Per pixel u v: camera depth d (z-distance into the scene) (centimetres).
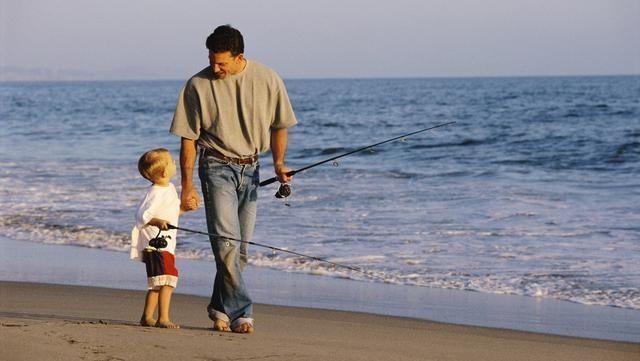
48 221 1878
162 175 833
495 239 1645
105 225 1825
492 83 18562
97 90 18925
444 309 1121
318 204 2075
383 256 1498
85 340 724
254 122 816
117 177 2638
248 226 840
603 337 973
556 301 1185
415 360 761
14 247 1612
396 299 1183
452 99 9012
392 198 2170
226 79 809
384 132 4881
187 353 702
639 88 11119
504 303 1169
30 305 1065
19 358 654
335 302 1156
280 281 1306
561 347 888
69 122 5822
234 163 818
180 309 1063
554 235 1686
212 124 812
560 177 2642
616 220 1847
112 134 4656
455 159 3173
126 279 1298
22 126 5412
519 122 4947
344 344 824
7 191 2342
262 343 774
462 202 2106
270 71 822
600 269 1387
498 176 2677
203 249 1555
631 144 3500
